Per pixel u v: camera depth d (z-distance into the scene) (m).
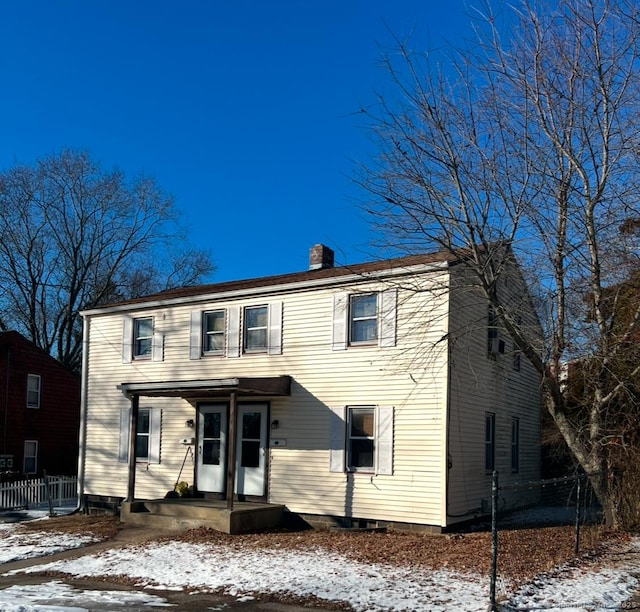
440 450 13.93
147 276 40.19
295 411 16.17
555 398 13.56
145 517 15.78
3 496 19.97
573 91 12.84
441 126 12.55
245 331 17.45
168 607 8.48
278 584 9.51
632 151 12.58
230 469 14.77
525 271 13.37
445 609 7.89
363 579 9.58
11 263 36.56
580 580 9.16
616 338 12.90
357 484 14.96
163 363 18.72
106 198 39.66
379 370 15.04
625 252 12.96
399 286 13.50
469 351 15.30
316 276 16.78
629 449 13.39
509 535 13.05
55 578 10.70
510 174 12.84
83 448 19.91
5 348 26.83
